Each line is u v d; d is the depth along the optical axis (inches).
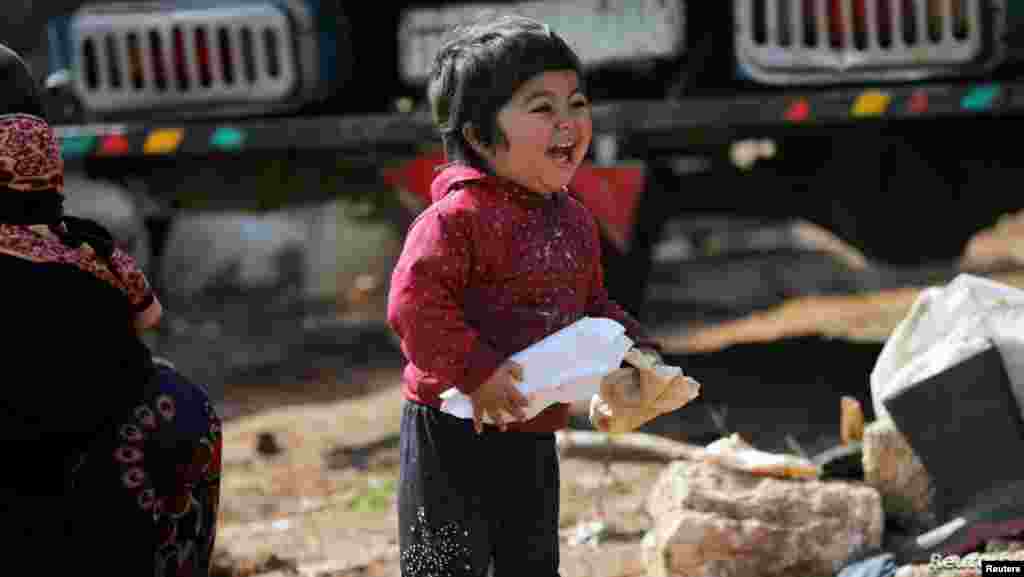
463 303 314.2
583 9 695.7
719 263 1338.6
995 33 613.3
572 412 654.5
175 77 716.7
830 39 639.1
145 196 845.8
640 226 662.5
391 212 888.3
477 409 304.5
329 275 1192.2
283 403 786.8
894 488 431.5
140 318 318.7
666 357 789.9
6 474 292.0
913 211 709.3
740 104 647.1
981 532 400.5
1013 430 407.5
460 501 324.2
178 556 320.5
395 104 831.7
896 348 447.2
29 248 293.3
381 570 462.3
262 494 585.6
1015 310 425.7
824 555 409.4
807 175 739.4
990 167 700.0
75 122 737.0
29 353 290.4
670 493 429.4
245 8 703.7
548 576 337.4
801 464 425.1
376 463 631.2
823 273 1226.6
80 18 725.9
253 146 717.9
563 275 319.6
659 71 760.3
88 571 296.7
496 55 307.1
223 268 1312.7
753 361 764.6
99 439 300.5
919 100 625.0
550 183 314.2
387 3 823.7
